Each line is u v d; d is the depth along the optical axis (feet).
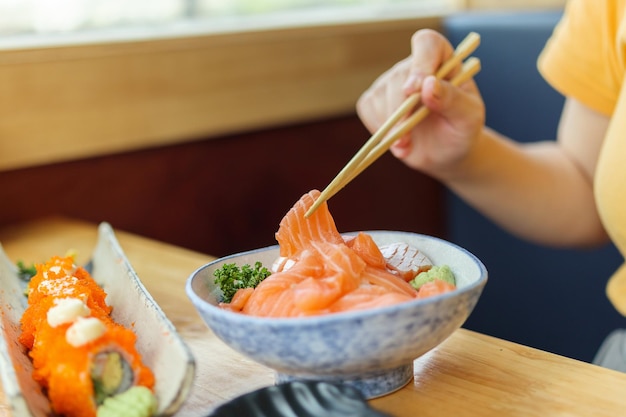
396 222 6.13
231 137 5.01
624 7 3.22
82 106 4.15
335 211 5.65
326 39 5.24
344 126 5.72
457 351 2.26
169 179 4.75
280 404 1.90
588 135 3.52
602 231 3.65
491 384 2.11
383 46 5.62
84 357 1.90
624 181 2.89
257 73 4.89
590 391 2.07
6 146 3.92
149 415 1.87
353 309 1.98
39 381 2.00
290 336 1.89
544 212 3.51
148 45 4.36
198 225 4.94
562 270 5.06
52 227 3.95
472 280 2.12
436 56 2.81
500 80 5.30
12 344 2.15
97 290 2.41
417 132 3.16
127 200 4.56
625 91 2.97
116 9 4.65
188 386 1.89
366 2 6.07
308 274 2.07
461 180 3.44
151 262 3.11
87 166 4.36
